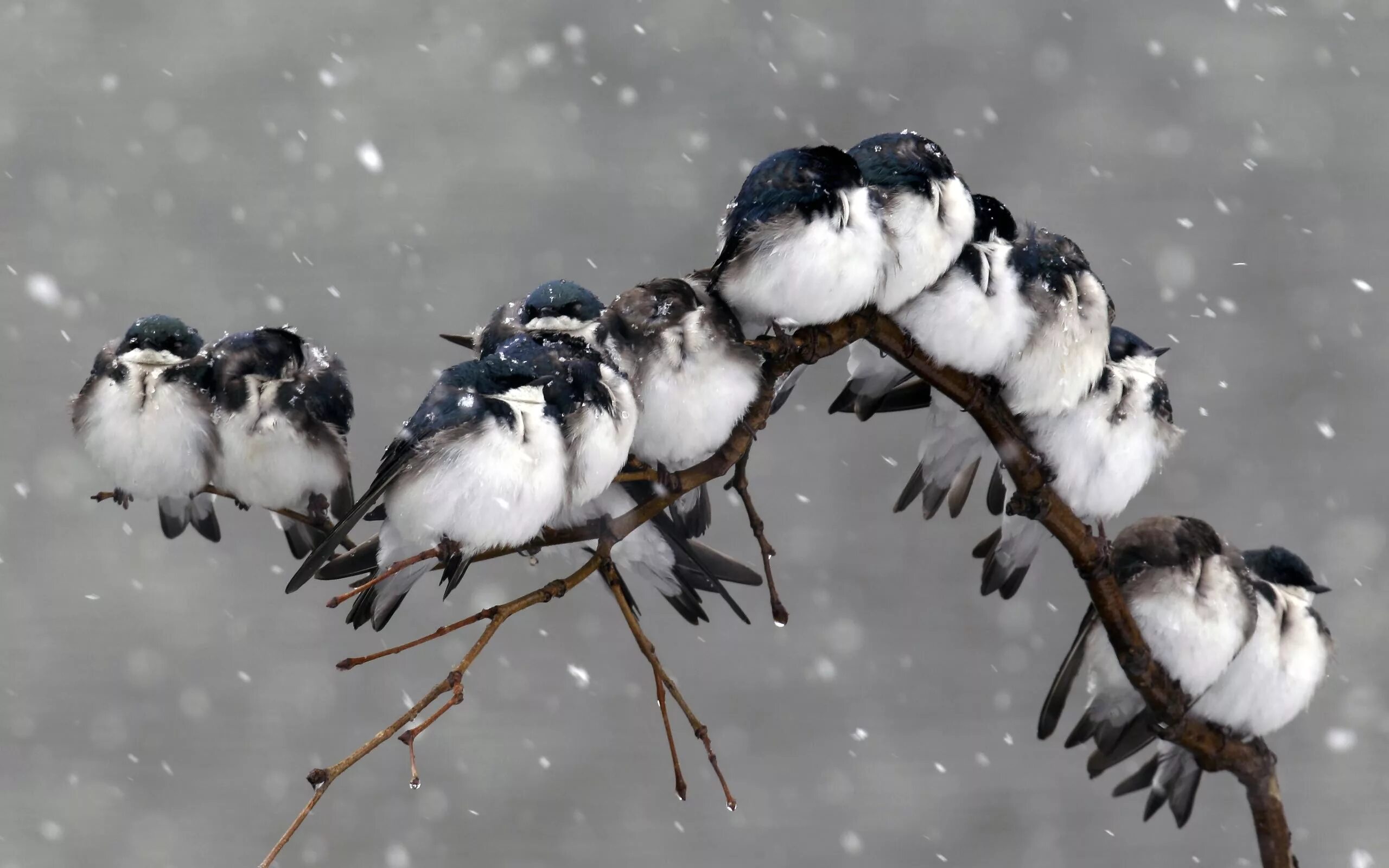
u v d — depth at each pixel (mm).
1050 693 8953
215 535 8945
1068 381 8914
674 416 8883
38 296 18844
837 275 8859
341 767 8680
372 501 8820
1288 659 8992
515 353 8844
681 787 8742
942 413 8961
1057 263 8914
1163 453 8984
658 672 8750
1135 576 8945
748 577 8906
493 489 8828
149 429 8906
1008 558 8984
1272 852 8914
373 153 9359
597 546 8844
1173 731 8898
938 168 8891
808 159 8875
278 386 8922
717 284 8898
